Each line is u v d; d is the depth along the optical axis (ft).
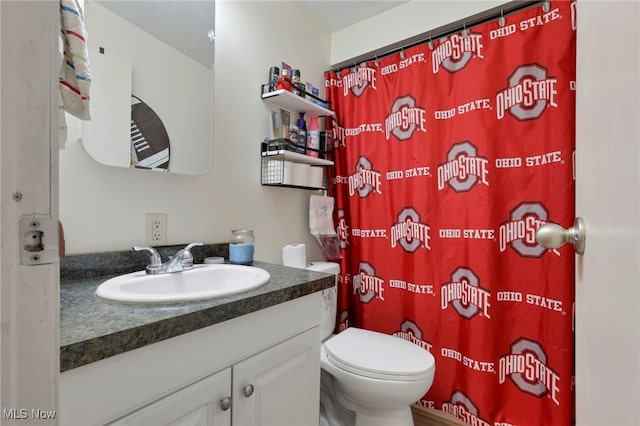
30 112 1.04
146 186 3.63
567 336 4.06
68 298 2.43
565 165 4.10
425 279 5.15
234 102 4.61
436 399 4.98
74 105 2.30
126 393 1.86
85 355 1.65
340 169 6.19
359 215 6.00
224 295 2.50
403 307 5.43
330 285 3.41
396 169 5.54
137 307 2.22
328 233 5.83
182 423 2.14
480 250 4.62
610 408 1.31
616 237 1.27
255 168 4.93
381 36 5.91
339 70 6.38
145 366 1.95
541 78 4.27
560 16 4.15
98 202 3.25
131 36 3.51
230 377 2.46
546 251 4.24
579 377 1.88
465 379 4.74
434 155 5.11
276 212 5.30
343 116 6.21
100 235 3.26
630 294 1.13
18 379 1.02
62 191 3.01
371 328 5.77
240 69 4.69
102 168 3.28
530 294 4.35
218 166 4.39
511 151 4.47
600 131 1.49
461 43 4.86
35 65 1.05
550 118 4.21
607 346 1.36
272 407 2.83
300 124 5.47
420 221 5.21
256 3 4.95
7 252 1.00
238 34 4.67
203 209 4.21
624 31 1.21
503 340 4.54
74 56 2.23
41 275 1.07
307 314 3.23
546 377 4.21
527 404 4.34
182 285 3.30
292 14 5.64
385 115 5.69
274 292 2.75
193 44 4.09
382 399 3.80
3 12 0.99
